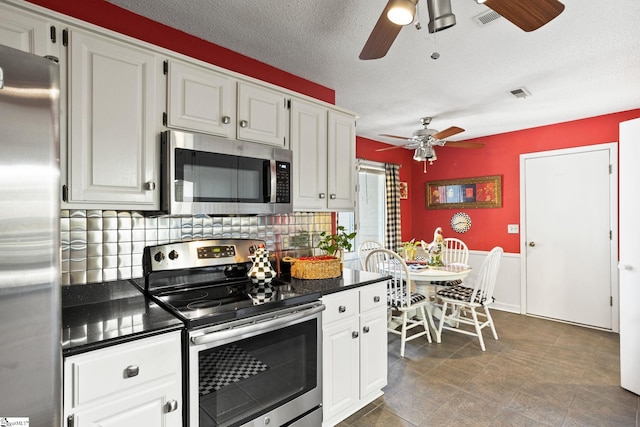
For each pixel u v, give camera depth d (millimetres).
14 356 864
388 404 2211
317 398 1835
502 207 4473
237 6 1789
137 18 1863
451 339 3396
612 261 3619
